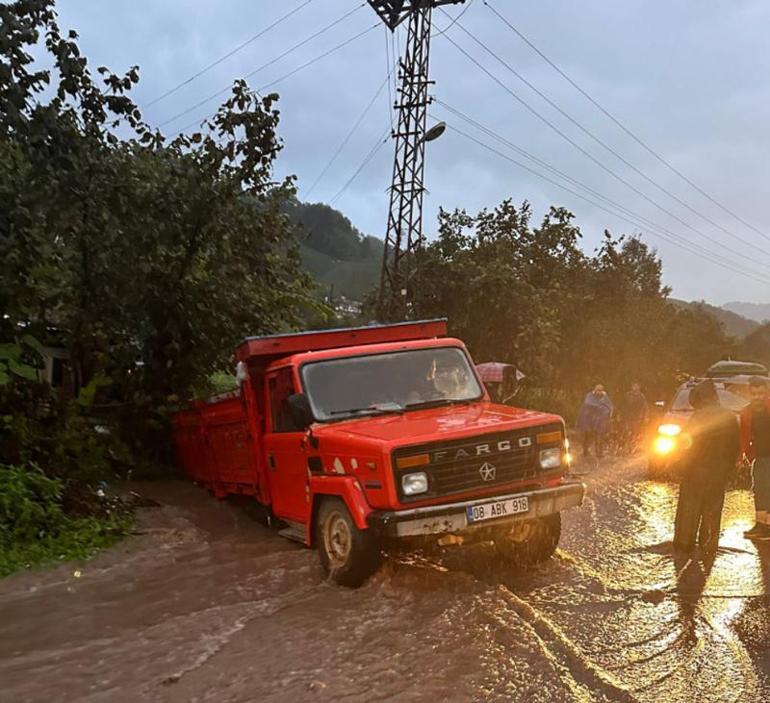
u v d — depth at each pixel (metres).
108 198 11.27
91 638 5.39
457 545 7.14
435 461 6.18
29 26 9.66
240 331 13.91
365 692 4.28
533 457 6.61
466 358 8.12
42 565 7.32
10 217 9.84
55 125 9.98
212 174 12.66
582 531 8.77
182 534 8.69
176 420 12.66
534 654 4.71
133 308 12.89
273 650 4.98
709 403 7.75
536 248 31.59
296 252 15.90
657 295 47.34
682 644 5.05
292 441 7.55
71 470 10.80
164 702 4.27
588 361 33.72
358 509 6.14
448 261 27.52
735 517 9.81
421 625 5.30
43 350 10.91
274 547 8.02
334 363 7.66
